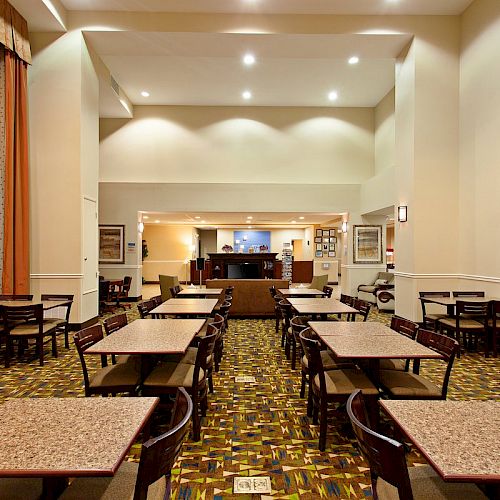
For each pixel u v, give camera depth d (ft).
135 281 32.94
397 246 22.44
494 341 15.60
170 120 33.71
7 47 17.54
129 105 32.71
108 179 33.40
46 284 19.74
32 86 19.84
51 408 5.13
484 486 4.71
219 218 40.01
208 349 8.94
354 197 33.55
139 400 5.41
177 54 22.59
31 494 4.66
